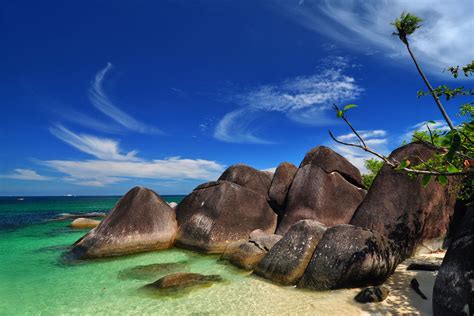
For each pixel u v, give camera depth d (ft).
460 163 17.84
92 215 130.21
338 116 15.15
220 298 28.96
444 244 38.99
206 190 58.85
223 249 50.29
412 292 26.43
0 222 105.09
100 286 34.45
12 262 45.80
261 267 35.04
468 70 16.71
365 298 25.43
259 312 25.44
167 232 53.67
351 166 60.64
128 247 49.47
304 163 60.29
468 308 18.28
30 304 29.58
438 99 15.65
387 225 37.06
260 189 64.69
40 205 256.32
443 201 38.47
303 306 25.89
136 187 55.93
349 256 29.17
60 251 53.67
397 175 39.40
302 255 32.55
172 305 27.94
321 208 54.49
